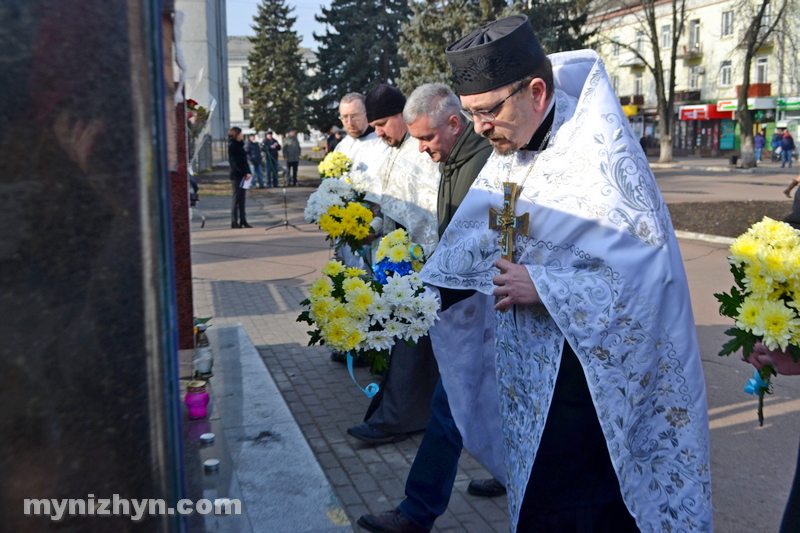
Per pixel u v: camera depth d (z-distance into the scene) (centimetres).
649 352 198
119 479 78
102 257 75
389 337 263
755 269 187
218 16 3075
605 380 198
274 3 5416
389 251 328
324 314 266
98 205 75
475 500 337
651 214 200
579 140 211
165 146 80
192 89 546
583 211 205
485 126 218
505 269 210
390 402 388
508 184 220
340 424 427
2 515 74
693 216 1388
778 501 336
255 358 450
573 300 199
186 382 374
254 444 313
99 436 77
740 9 2948
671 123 3325
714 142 4200
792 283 184
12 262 72
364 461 375
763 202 1616
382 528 285
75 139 73
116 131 75
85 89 73
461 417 287
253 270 961
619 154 204
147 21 76
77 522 77
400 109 411
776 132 3684
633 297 197
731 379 506
